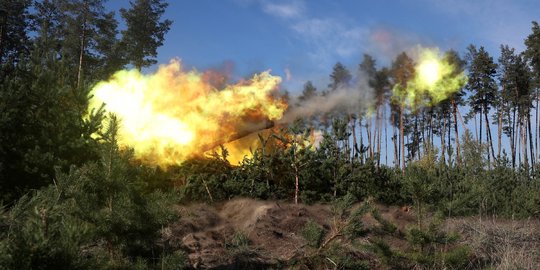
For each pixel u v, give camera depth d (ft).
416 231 21.54
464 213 29.71
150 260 17.28
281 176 34.68
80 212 15.43
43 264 10.81
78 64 108.88
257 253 22.56
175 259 16.79
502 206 40.42
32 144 23.86
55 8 114.83
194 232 24.86
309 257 20.81
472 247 23.66
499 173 47.75
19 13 111.86
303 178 33.86
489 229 26.25
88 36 111.45
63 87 26.86
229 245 23.02
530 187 49.06
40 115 25.38
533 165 55.31
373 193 33.83
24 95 25.25
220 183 33.19
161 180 31.55
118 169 16.58
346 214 22.17
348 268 20.21
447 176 43.96
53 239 11.94
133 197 16.72
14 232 11.55
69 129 24.88
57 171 16.35
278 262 21.30
